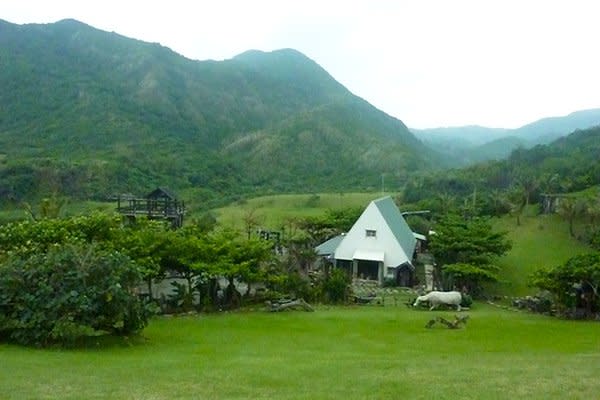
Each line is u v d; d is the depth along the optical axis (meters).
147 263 32.12
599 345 25.25
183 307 35.09
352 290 44.72
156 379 13.73
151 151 123.88
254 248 38.22
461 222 54.53
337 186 122.81
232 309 36.88
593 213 62.16
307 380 13.62
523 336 28.06
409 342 25.14
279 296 39.41
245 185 118.00
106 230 33.03
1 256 25.64
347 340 25.55
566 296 37.62
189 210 79.31
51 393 11.86
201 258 35.38
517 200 76.19
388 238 55.50
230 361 17.61
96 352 19.83
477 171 108.38
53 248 23.91
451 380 13.38
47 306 20.67
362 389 12.45
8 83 148.62
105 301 21.59
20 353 18.77
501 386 12.68
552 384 12.89
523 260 56.44
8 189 79.38
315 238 64.06
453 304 40.25
